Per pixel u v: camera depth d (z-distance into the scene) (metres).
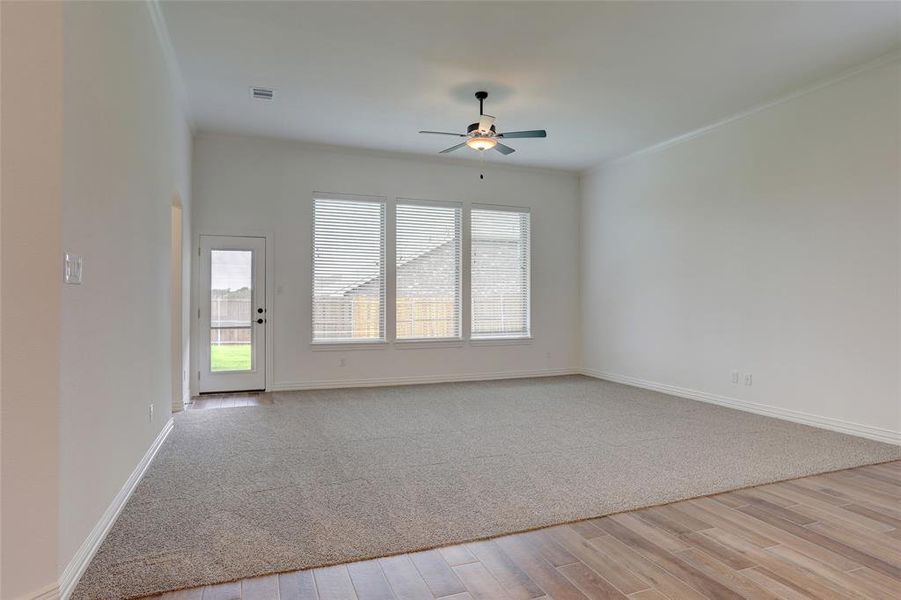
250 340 6.30
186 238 5.52
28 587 1.78
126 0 2.81
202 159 6.11
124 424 2.81
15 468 1.77
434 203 7.13
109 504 2.53
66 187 1.93
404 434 4.36
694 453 3.83
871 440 4.20
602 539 2.48
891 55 4.10
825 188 4.62
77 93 2.04
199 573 2.13
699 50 4.05
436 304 7.16
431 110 5.36
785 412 4.93
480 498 2.96
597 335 7.60
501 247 7.55
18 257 1.80
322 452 3.84
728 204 5.56
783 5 3.44
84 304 2.15
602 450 3.90
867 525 2.64
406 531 2.54
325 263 6.64
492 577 2.14
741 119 5.42
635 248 6.88
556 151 6.80
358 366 6.71
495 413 5.17
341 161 6.68
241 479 3.25
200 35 3.85
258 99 5.07
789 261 4.93
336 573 2.16
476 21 3.64
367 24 3.69
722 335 5.61
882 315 4.20
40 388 1.82
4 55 1.81
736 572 2.19
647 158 6.69
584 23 3.67
